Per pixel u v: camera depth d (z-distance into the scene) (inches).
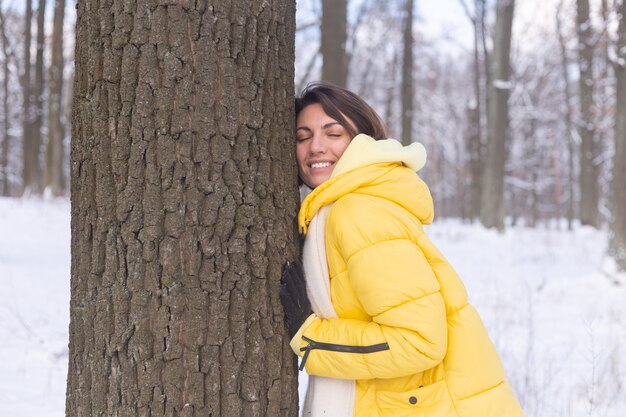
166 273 70.8
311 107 87.5
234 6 73.1
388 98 1090.1
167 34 70.6
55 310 236.5
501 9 700.0
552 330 233.6
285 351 77.7
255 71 75.2
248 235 74.5
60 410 141.9
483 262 440.1
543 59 1117.7
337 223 75.2
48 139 726.5
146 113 70.7
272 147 77.5
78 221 74.9
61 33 725.9
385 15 979.9
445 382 75.9
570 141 1076.5
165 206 70.9
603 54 770.2
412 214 79.1
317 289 78.0
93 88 72.9
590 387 156.8
